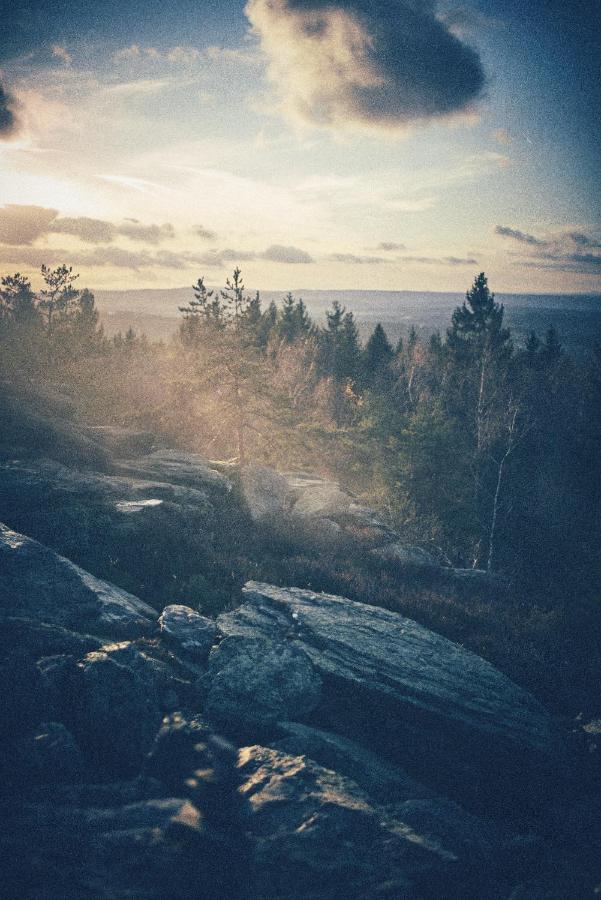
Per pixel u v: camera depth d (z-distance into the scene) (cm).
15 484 1307
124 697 707
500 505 3797
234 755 671
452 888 577
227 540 1538
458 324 6938
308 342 6203
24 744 621
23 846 502
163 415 2664
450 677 959
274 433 2564
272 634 1019
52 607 889
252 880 530
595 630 1556
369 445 3547
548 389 5216
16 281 4356
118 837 528
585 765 872
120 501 1458
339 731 847
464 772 809
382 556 1812
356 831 595
